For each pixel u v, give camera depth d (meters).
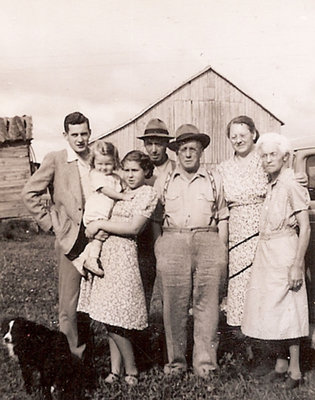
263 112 13.29
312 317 4.14
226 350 4.48
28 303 5.93
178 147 3.92
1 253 9.57
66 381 3.74
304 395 3.71
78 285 4.02
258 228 3.98
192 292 3.99
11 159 13.39
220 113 14.55
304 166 4.32
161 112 14.67
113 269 3.83
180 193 3.93
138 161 3.88
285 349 3.95
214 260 3.90
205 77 14.81
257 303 3.84
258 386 3.87
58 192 4.03
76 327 4.07
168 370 4.02
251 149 4.06
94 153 3.96
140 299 3.87
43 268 7.96
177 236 3.90
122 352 3.90
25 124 12.98
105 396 3.74
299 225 3.77
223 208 4.04
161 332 4.70
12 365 4.19
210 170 4.02
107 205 3.89
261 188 3.96
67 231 3.97
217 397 3.72
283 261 3.79
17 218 13.25
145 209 3.83
